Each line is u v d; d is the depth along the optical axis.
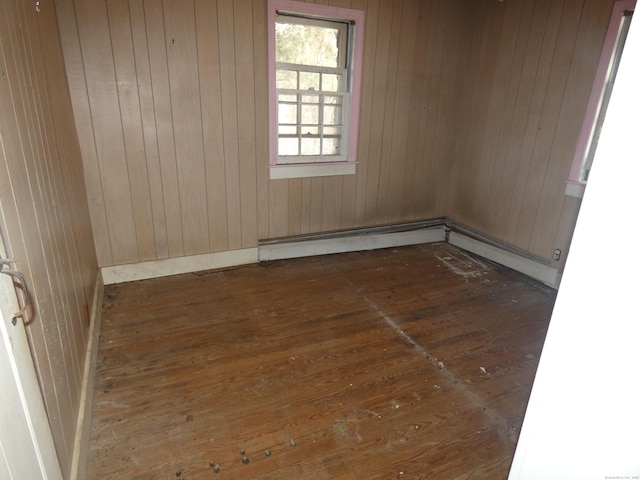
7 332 0.83
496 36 3.45
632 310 0.68
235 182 3.26
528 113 3.26
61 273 1.60
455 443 1.72
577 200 2.98
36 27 1.72
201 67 2.88
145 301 2.81
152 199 3.02
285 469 1.58
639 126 0.63
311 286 3.13
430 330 2.58
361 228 3.91
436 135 3.94
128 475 1.52
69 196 2.05
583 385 0.77
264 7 2.94
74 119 2.60
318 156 3.55
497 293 3.10
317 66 3.29
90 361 1.98
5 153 1.06
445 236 4.21
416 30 3.50
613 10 2.61
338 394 1.99
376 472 1.58
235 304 2.82
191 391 1.98
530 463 0.93
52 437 1.12
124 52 2.65
